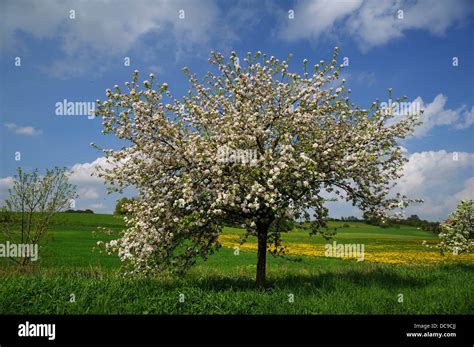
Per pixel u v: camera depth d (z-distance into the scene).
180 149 10.20
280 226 12.23
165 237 10.47
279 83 11.09
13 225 15.88
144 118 10.40
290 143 11.00
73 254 24.94
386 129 11.27
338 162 10.66
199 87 11.76
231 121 10.96
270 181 9.63
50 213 16.03
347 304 9.09
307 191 10.98
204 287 10.52
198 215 9.79
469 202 17.98
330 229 12.11
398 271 14.89
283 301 9.20
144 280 10.84
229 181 10.59
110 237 38.38
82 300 8.88
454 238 18.16
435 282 12.73
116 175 10.59
